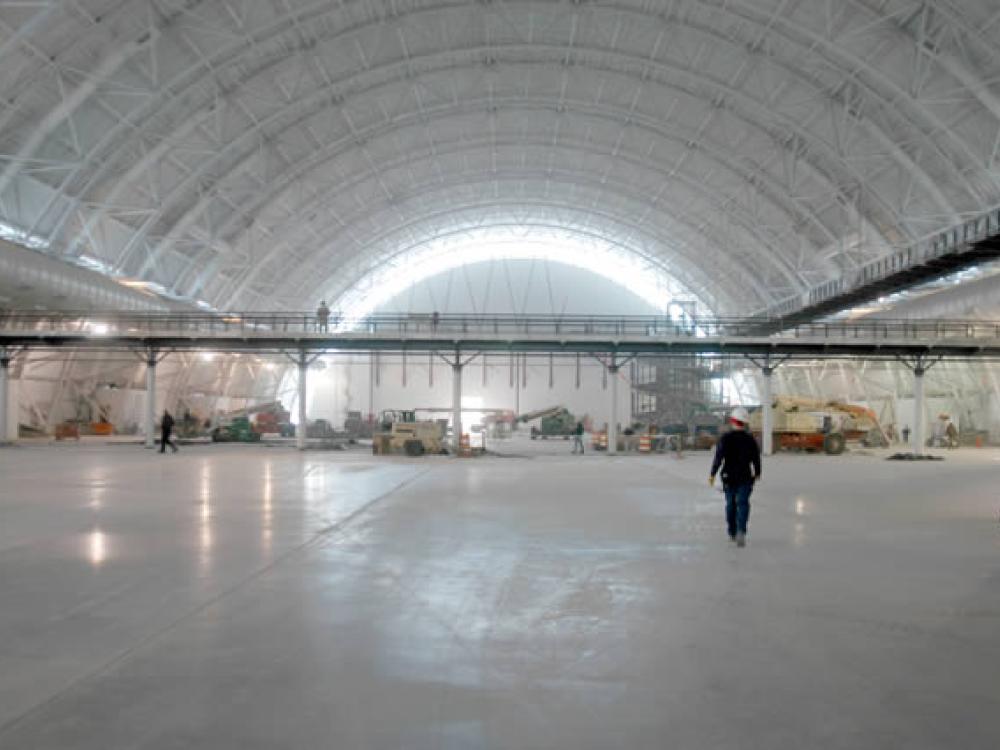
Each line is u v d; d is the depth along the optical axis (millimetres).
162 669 5742
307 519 13859
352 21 38906
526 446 49906
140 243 43500
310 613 7340
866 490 20062
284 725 4746
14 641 6430
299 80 41219
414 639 6520
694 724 4801
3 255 34219
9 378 45312
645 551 10836
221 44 35469
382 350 40500
